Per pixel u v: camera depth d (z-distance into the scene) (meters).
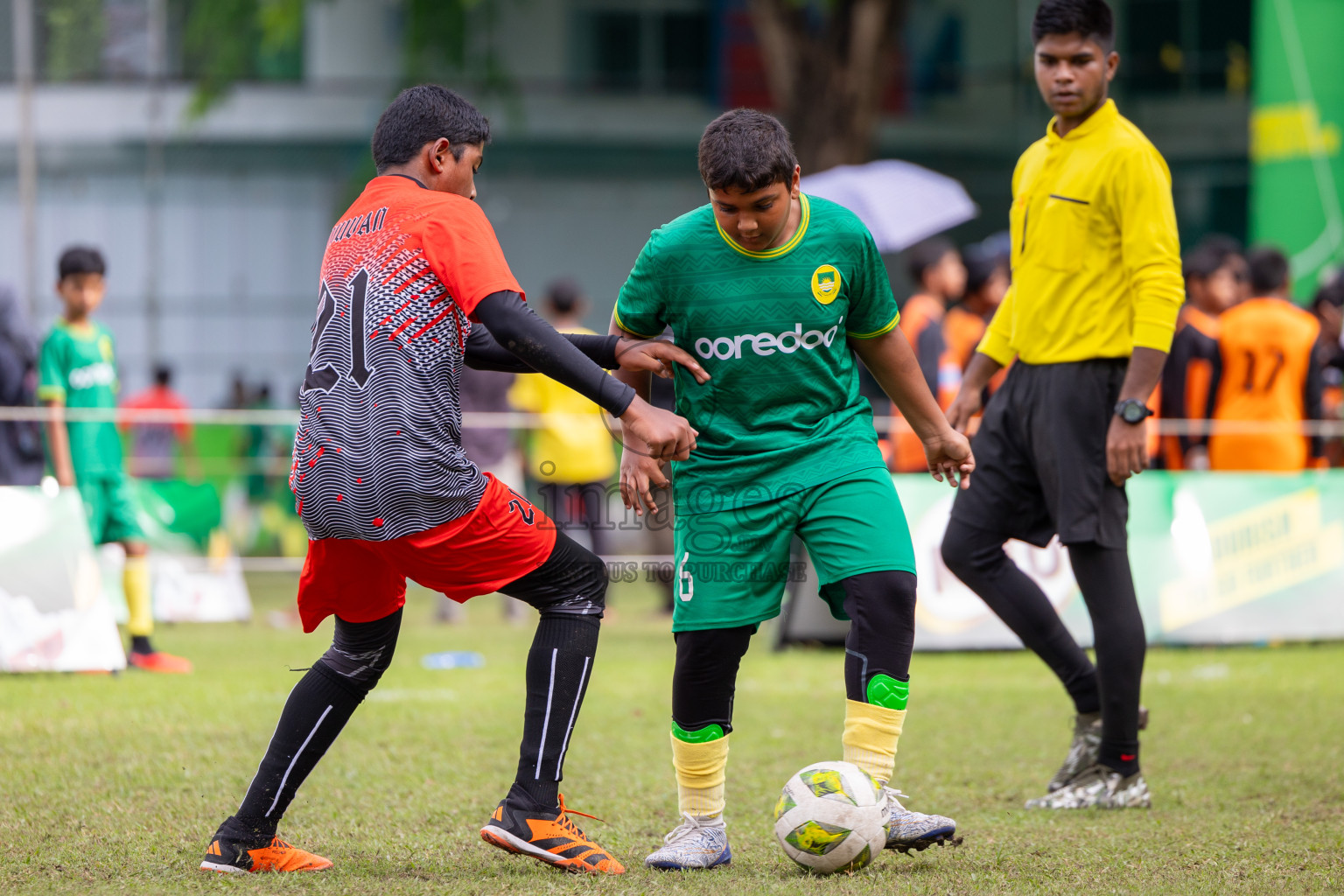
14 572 23.97
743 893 10.42
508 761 16.67
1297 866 11.50
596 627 11.62
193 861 11.67
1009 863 11.70
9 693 21.69
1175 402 30.89
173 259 61.09
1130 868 11.47
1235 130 67.44
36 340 26.05
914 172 36.22
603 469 34.66
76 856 11.85
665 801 14.68
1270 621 29.08
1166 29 68.44
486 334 12.13
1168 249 14.28
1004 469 15.30
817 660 26.94
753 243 11.50
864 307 12.02
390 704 21.19
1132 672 14.43
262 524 49.22
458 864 11.68
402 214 11.06
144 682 23.12
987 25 71.69
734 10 68.31
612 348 11.87
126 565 25.28
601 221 67.81
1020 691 22.67
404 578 11.62
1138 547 28.61
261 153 62.47
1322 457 30.97
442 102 11.61
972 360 16.06
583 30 68.44
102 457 25.00
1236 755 17.11
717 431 11.93
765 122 11.21
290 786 11.43
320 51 63.44
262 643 29.53
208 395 61.69
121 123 59.25
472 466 11.16
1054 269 14.77
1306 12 43.88
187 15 59.06
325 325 11.00
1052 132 15.12
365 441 10.67
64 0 57.72
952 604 27.41
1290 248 44.41
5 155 58.72
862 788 11.28
